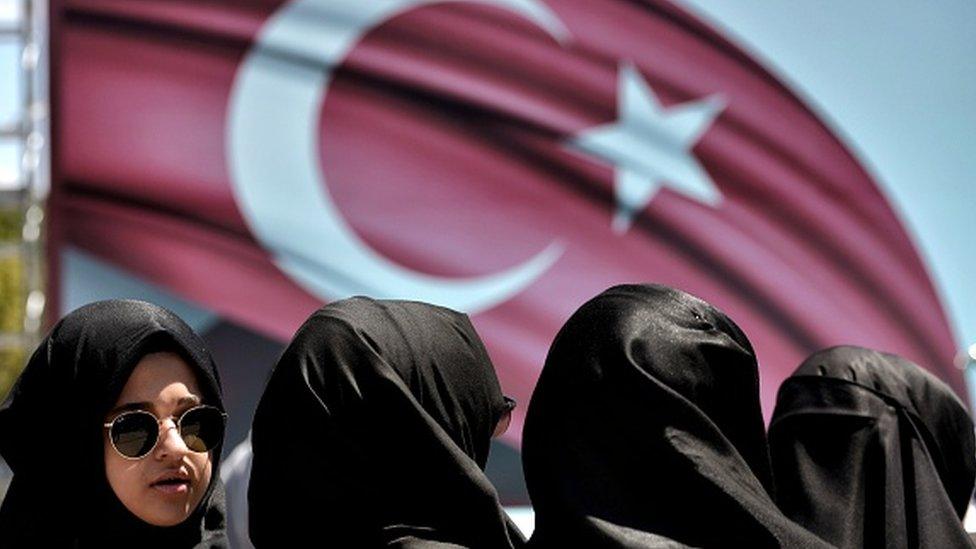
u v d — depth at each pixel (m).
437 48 17.08
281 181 16.56
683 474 5.52
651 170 17.20
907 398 7.38
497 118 17.03
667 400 5.61
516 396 16.56
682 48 17.45
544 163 17.02
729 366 5.85
